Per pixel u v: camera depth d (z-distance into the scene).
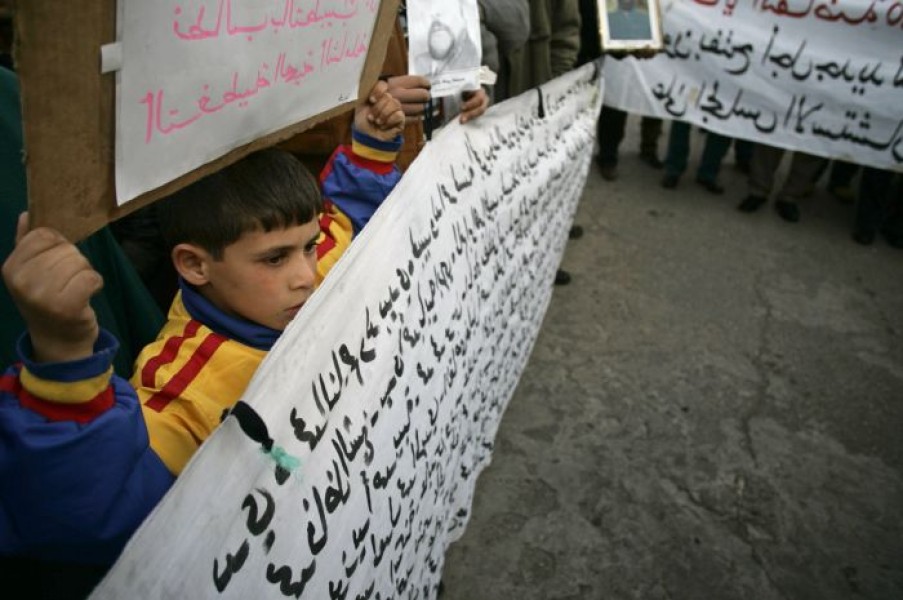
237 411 0.54
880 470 2.34
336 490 0.75
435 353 1.15
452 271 1.24
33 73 0.37
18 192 0.78
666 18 4.02
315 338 0.68
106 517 0.56
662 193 4.77
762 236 4.23
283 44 0.65
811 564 1.92
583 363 2.79
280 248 0.79
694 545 1.94
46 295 0.45
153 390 0.74
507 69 2.36
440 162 1.18
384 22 0.93
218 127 0.59
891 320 3.39
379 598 0.96
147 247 1.52
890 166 3.84
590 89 2.91
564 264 3.66
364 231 0.81
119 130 0.46
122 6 0.42
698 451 2.33
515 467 2.17
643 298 3.38
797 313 3.38
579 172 2.98
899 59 3.61
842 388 2.79
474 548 1.86
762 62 3.91
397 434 0.97
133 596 0.45
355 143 1.17
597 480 2.15
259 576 0.60
